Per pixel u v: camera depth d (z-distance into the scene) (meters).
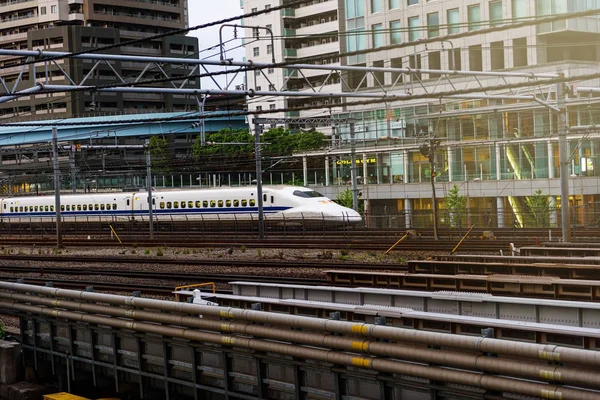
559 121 33.06
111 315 14.55
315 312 13.29
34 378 16.55
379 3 68.62
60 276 34.75
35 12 141.62
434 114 60.31
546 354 8.91
